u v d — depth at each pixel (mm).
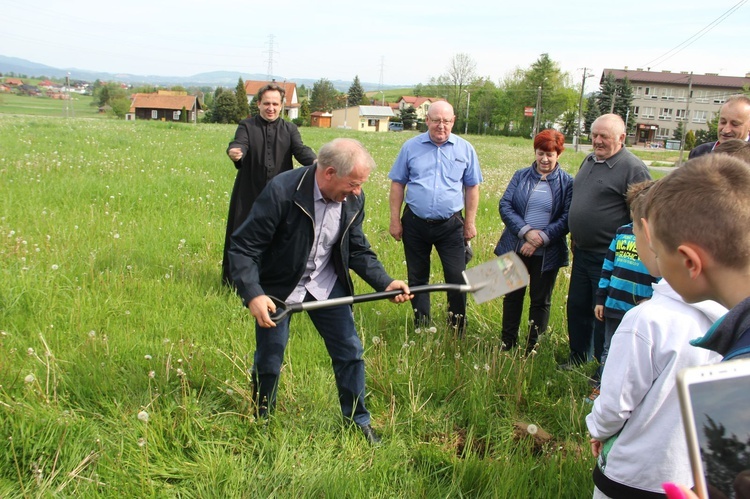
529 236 5309
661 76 89750
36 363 4012
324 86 134625
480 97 93188
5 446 3203
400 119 110938
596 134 4891
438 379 4406
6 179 10070
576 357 5211
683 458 2293
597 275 4945
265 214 3408
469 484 3357
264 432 3672
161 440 3443
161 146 19125
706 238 1549
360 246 3793
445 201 5520
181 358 4219
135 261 6512
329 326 3723
